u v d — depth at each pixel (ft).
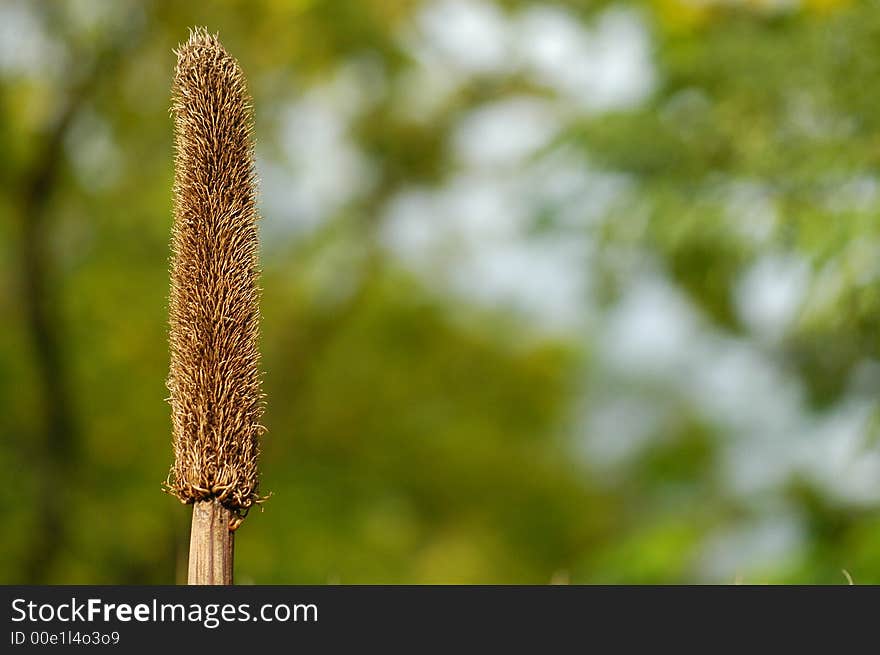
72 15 50.47
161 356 61.57
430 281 69.41
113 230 58.85
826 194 21.68
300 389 65.05
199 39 9.25
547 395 72.64
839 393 25.31
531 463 73.10
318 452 68.28
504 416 73.46
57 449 56.65
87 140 56.18
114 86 53.72
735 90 23.53
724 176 23.68
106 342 61.05
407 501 69.26
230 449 8.96
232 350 9.01
